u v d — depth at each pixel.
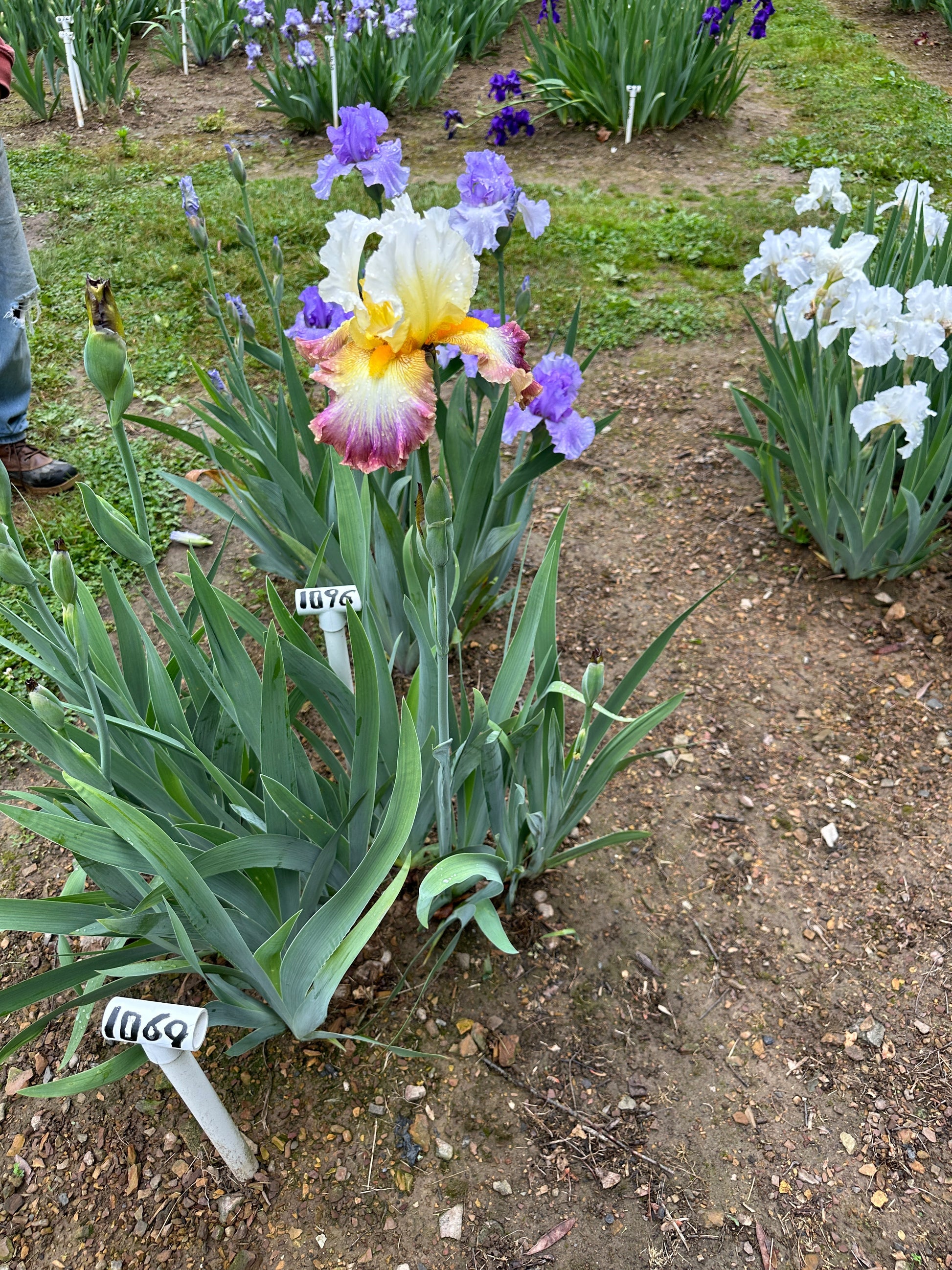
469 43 8.30
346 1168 1.80
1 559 1.38
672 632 1.90
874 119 6.61
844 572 3.20
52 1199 1.80
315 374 1.54
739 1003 2.06
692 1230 1.71
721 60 6.44
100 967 1.61
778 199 5.59
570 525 3.45
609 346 4.41
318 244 5.34
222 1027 2.05
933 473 2.83
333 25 7.20
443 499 1.46
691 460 3.73
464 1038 1.99
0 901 1.51
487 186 2.23
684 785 2.54
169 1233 1.74
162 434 3.96
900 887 2.28
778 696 2.79
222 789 1.82
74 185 6.19
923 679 2.82
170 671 2.12
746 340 4.39
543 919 2.21
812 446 2.94
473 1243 1.70
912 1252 1.68
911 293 2.70
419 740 1.94
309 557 2.45
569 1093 1.91
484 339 1.58
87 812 1.73
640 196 5.76
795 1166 1.80
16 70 7.05
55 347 4.52
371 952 2.15
